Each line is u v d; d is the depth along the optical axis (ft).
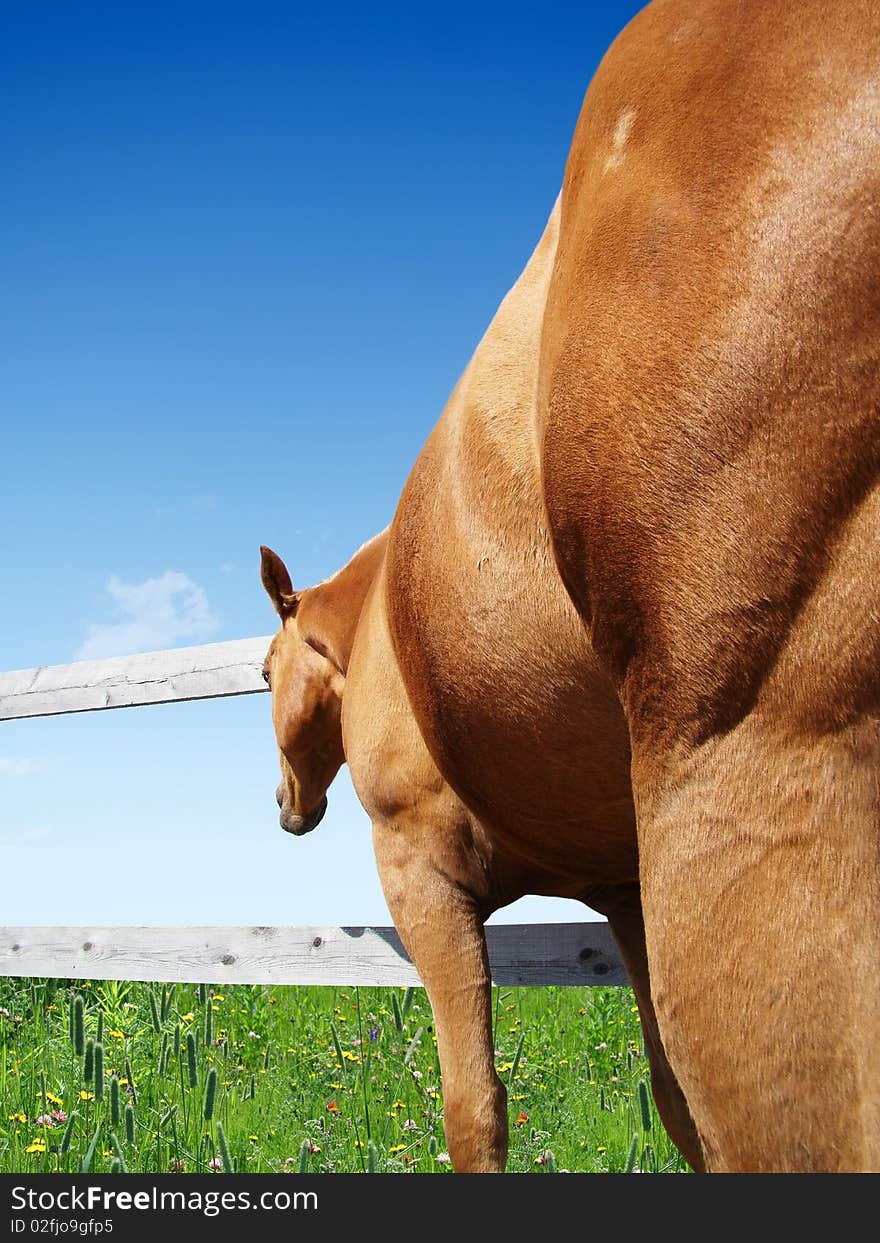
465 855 7.50
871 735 2.99
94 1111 11.71
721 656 3.27
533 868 7.34
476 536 5.45
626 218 3.77
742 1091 3.08
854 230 3.12
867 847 2.95
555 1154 10.39
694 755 3.35
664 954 3.35
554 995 17.54
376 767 7.93
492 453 5.33
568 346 3.90
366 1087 12.09
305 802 11.66
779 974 3.01
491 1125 6.97
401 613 6.32
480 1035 7.21
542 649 5.18
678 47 3.93
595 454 3.71
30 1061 14.06
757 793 3.16
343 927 12.88
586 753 5.40
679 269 3.53
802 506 3.14
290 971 13.19
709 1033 3.17
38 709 16.10
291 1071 13.56
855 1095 2.86
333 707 10.85
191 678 14.44
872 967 2.88
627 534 3.58
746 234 3.37
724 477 3.31
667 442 3.45
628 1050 13.20
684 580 3.38
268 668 11.83
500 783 6.05
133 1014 14.80
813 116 3.32
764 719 3.18
